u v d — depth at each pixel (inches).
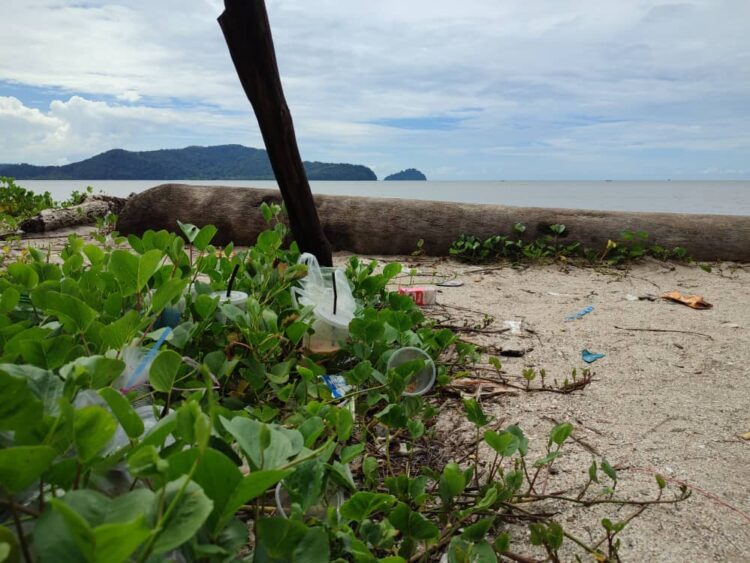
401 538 58.5
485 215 257.9
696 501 69.4
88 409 31.0
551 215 257.6
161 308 69.2
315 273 111.8
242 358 82.3
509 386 103.3
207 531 34.8
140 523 23.2
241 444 39.4
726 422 91.6
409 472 72.8
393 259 249.8
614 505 67.8
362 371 78.7
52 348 53.6
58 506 22.6
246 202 271.4
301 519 44.9
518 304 169.6
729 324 149.4
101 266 93.4
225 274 117.3
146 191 277.1
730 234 251.1
